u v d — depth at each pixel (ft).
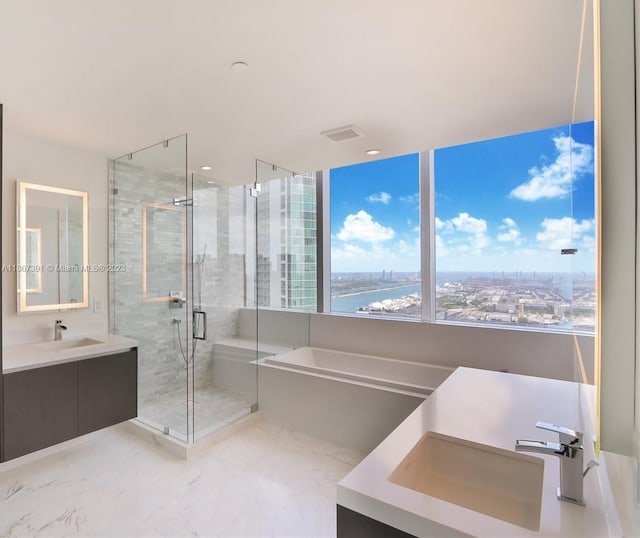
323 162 11.73
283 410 10.91
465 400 5.50
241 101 7.36
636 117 2.58
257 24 5.03
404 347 11.82
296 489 7.78
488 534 2.73
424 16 4.87
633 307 2.63
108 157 11.02
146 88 6.82
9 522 6.66
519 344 9.89
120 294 10.96
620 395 2.67
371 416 9.36
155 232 10.99
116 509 7.06
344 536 3.28
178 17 4.87
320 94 7.06
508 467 4.01
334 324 13.30
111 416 9.29
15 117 8.11
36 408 7.85
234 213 13.91
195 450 9.18
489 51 5.65
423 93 7.00
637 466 2.38
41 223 9.53
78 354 8.63
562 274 9.77
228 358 12.66
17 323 9.10
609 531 2.81
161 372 11.32
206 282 12.91
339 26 5.08
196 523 6.71
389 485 3.31
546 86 6.71
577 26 5.01
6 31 5.13
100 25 5.04
